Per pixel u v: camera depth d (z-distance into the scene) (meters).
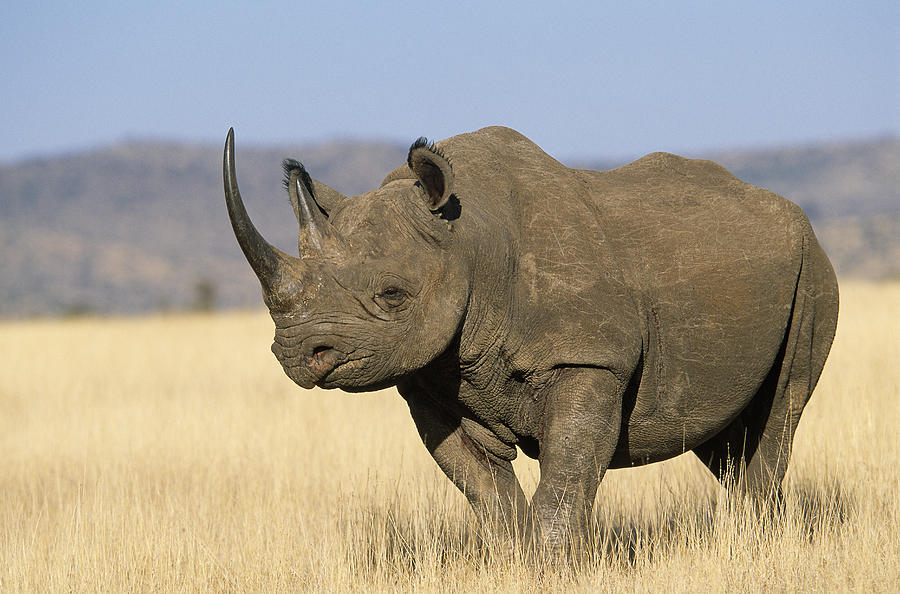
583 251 18.12
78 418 41.16
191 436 35.59
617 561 18.27
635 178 20.56
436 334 16.83
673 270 19.08
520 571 16.95
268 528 22.36
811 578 17.14
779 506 20.95
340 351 16.19
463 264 17.12
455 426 19.55
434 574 18.38
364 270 16.38
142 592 18.91
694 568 17.94
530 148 19.91
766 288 19.75
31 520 25.30
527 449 19.52
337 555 20.11
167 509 24.86
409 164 17.09
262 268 15.79
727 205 20.30
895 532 19.58
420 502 23.41
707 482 25.33
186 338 84.00
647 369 18.80
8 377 58.88
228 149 15.25
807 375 21.14
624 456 19.73
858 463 24.34
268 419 38.44
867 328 55.81
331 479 28.23
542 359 17.80
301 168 17.11
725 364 19.47
